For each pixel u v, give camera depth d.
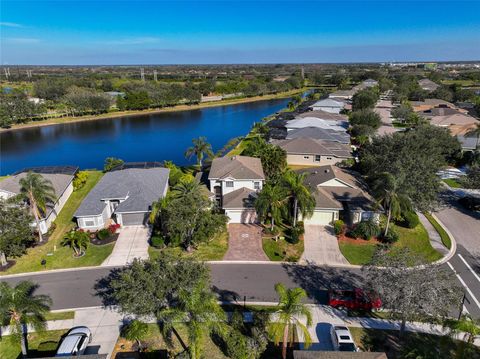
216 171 47.19
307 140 65.81
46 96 153.75
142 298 22.83
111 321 27.22
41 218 39.41
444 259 35.28
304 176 39.66
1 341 25.47
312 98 151.75
